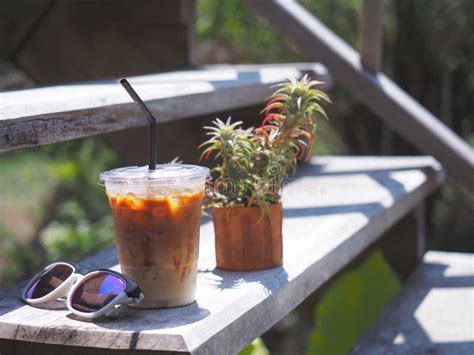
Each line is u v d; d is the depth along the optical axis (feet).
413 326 7.52
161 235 4.18
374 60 9.19
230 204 5.01
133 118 5.86
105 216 22.08
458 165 8.84
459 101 20.67
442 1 19.15
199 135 8.98
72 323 4.02
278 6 9.27
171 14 9.90
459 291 8.39
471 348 6.94
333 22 20.12
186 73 8.79
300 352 19.07
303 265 5.27
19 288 4.79
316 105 5.06
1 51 10.34
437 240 19.69
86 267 5.37
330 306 8.84
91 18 10.15
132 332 3.84
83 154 22.11
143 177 4.10
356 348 7.16
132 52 10.11
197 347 3.81
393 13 19.54
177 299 4.26
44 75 10.39
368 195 7.66
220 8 21.36
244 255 5.01
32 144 4.76
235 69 9.53
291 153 5.05
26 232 22.85
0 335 4.06
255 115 8.82
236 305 4.35
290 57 21.36
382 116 9.02
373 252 9.11
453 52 19.62
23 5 10.21
